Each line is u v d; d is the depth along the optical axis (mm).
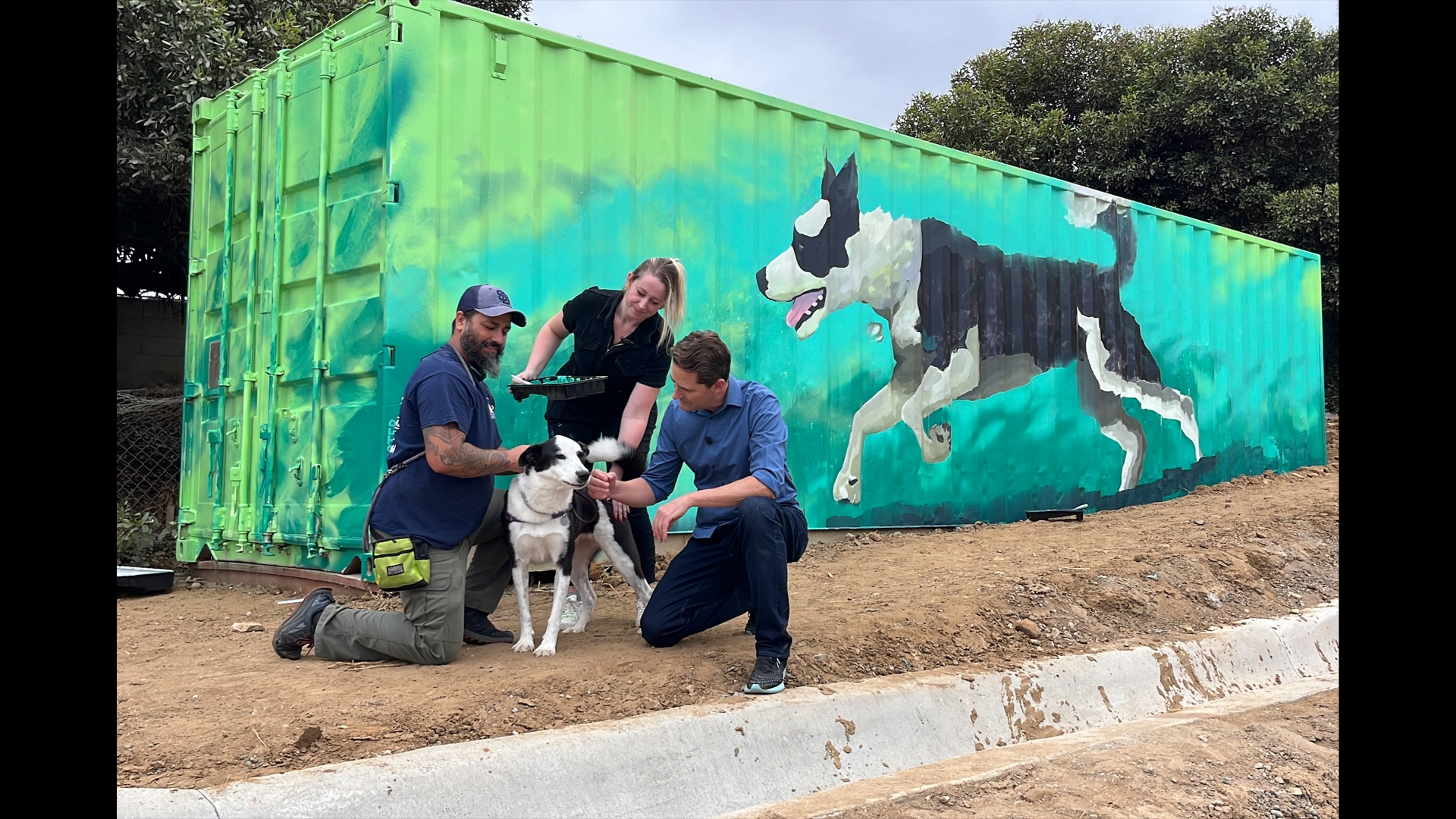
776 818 2771
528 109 5000
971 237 7641
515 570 3680
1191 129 14898
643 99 5559
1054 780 3041
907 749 3482
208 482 5934
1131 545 6410
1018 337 7988
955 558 6031
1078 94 17297
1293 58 14617
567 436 4008
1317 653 5309
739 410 3670
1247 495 9102
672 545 5816
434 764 2566
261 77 5488
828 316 6586
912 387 7145
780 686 3443
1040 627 4672
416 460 3490
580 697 3195
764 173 6207
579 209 5219
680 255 5711
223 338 5734
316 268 4895
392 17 4461
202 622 4426
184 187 8531
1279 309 11055
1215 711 4035
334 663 3531
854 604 4684
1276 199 14016
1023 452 8016
